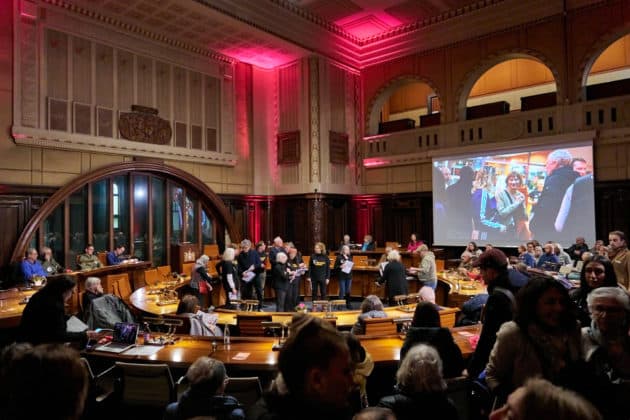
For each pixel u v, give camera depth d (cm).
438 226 1443
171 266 1329
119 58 1227
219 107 1479
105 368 484
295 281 1032
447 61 1459
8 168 1020
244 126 1556
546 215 1241
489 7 1350
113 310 550
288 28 1372
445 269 1180
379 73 1617
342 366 133
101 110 1180
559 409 102
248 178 1560
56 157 1102
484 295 558
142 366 387
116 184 1233
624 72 1466
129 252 1249
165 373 386
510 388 234
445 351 327
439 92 1475
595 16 1195
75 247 1143
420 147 1506
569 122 1227
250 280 991
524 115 1299
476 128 1388
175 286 880
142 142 1261
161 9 1152
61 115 1102
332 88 1555
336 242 1562
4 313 595
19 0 1032
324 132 1516
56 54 1098
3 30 1012
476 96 1795
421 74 1517
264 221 1584
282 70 1577
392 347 464
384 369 452
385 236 1588
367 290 1191
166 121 1326
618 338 229
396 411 244
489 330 287
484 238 1348
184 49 1377
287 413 136
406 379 250
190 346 474
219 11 1174
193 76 1407
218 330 564
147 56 1289
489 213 1341
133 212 1262
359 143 1655
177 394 389
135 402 399
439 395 246
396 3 1362
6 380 129
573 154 1206
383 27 1540
